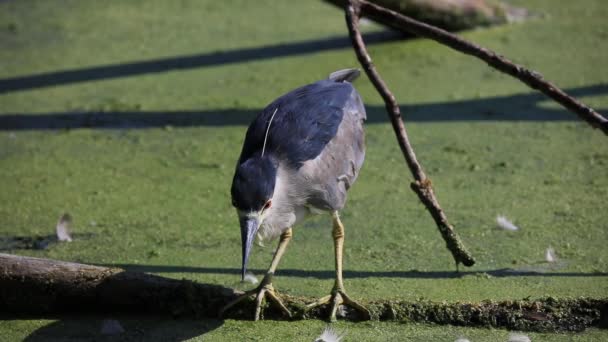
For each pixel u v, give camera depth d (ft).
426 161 39.96
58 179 39.60
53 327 27.22
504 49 53.11
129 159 41.63
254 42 57.62
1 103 49.24
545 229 33.14
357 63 52.49
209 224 34.83
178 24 61.77
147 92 50.08
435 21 54.49
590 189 36.32
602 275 29.53
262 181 25.73
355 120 30.17
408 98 47.34
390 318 27.17
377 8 33.47
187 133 44.39
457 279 29.68
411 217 34.83
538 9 60.70
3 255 27.89
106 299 27.81
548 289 28.60
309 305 27.48
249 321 27.58
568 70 49.47
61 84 51.85
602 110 43.57
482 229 33.40
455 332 26.35
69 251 32.71
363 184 38.04
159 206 36.55
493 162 39.52
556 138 41.83
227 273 30.60
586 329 26.18
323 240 33.40
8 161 41.83
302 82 49.90
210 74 52.37
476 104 46.32
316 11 64.18
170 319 27.68
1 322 27.61
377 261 31.35
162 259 31.81
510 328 26.48
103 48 57.36
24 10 65.46
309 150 27.25
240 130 44.42
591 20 58.18
